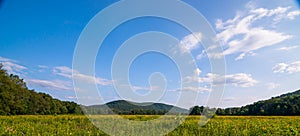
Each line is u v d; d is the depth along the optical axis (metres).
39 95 46.19
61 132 11.24
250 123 15.03
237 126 13.21
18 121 15.49
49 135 10.77
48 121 15.58
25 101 43.62
